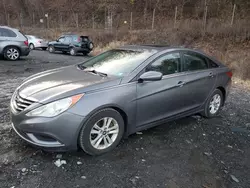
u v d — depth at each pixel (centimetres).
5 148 304
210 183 265
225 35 1504
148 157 307
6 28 1075
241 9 2041
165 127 404
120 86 308
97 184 248
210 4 2194
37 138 276
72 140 276
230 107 554
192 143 355
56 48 1875
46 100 270
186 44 1609
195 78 404
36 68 945
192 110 419
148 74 321
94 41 2095
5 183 241
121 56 382
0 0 3706
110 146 311
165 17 2477
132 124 328
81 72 360
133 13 2717
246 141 377
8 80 695
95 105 283
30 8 3472
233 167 300
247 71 949
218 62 473
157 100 348
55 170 266
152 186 252
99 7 3002
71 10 3166
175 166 292
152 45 422
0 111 430
